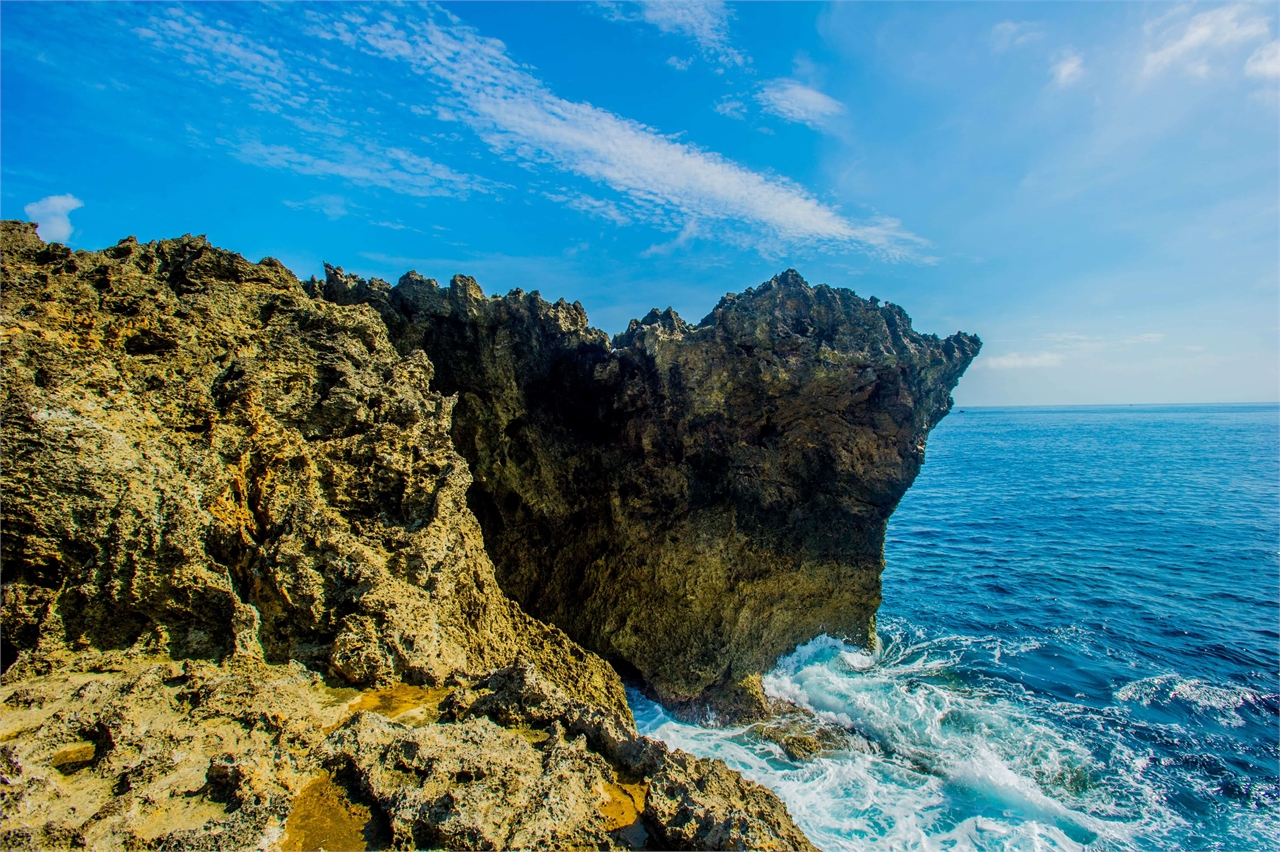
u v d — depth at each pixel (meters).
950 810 17.98
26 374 12.12
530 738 11.61
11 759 8.95
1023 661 27.28
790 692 23.62
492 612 17.78
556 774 9.98
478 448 24.73
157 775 9.30
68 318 13.65
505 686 12.57
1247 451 120.00
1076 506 64.00
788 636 24.69
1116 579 39.00
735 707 22.61
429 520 15.56
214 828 8.45
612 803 10.16
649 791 9.83
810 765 19.95
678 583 23.16
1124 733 21.62
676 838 9.10
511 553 25.17
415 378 17.86
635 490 23.58
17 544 11.80
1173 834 17.16
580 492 24.73
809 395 21.64
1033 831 17.12
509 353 23.95
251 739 10.26
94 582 12.08
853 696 23.06
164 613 12.51
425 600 14.47
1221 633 30.16
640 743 11.09
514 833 8.79
